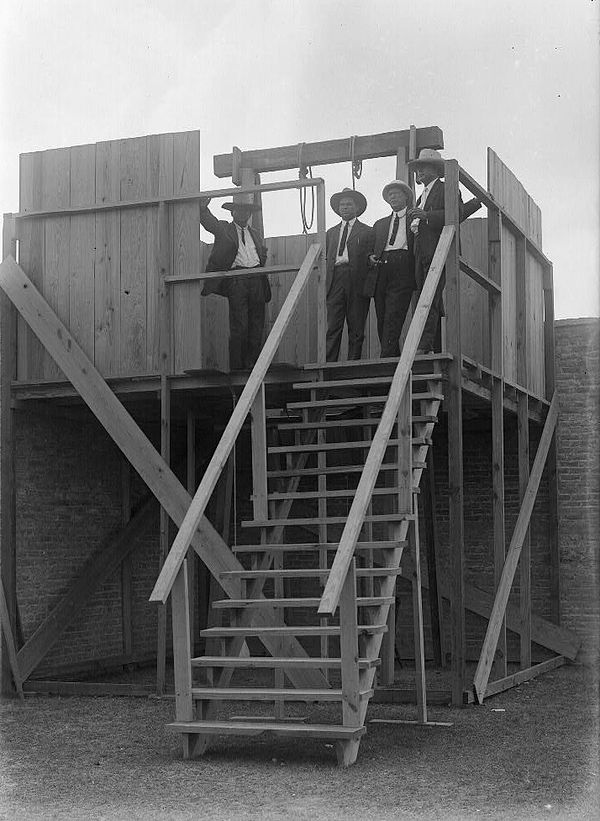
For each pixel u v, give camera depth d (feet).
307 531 44.06
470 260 38.06
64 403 36.35
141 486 42.45
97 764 22.47
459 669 29.30
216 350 37.29
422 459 28.09
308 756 22.94
